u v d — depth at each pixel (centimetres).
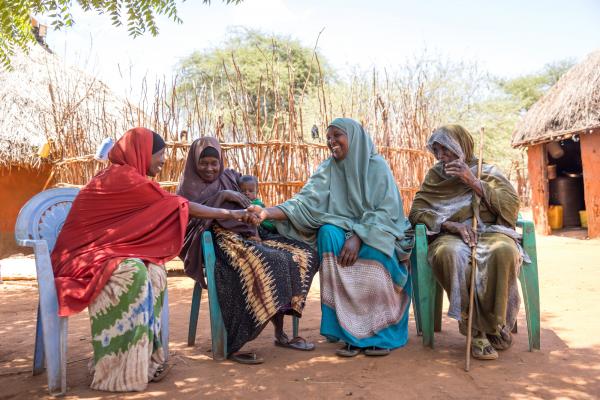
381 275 362
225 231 380
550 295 538
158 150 351
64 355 294
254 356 349
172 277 764
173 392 294
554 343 369
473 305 341
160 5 468
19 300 634
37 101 1088
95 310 299
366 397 278
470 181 360
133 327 297
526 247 356
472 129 2295
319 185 406
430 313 368
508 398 272
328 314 365
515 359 337
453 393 281
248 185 443
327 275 367
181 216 335
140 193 328
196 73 2089
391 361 341
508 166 2236
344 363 340
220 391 293
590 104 1097
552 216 1290
